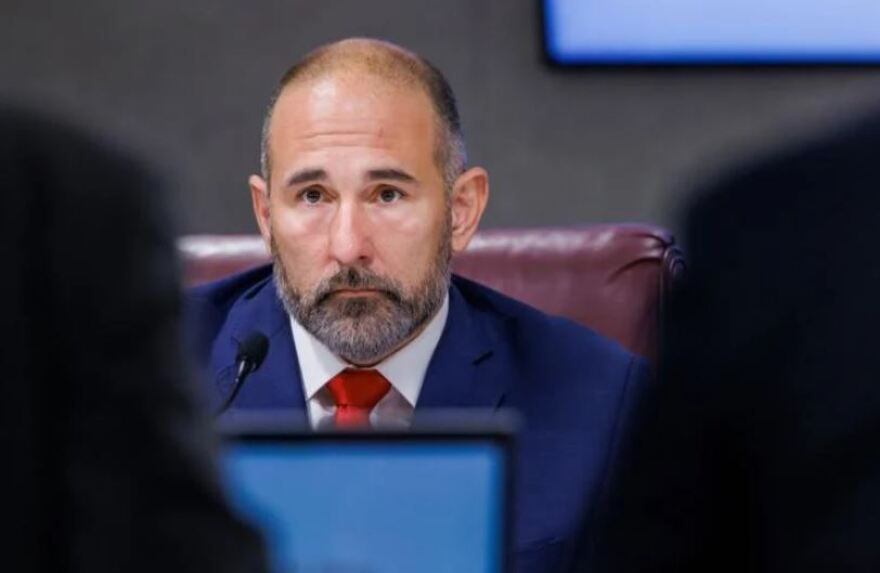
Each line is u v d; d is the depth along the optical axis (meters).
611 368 5.46
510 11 13.43
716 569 3.34
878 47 13.38
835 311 3.09
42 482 2.42
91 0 13.51
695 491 3.31
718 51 13.38
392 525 3.67
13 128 2.40
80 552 2.43
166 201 2.49
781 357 3.13
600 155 13.48
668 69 13.43
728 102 13.48
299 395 5.30
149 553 2.45
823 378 3.11
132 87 13.52
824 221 3.09
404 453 3.69
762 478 3.20
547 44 13.37
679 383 3.27
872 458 3.10
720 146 13.45
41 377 2.41
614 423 5.36
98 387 2.42
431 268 5.29
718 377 3.20
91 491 2.43
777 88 13.45
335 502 3.67
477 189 5.45
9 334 2.39
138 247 2.44
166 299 2.47
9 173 2.39
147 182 2.46
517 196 13.48
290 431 3.66
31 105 2.44
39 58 13.55
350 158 5.20
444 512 3.68
